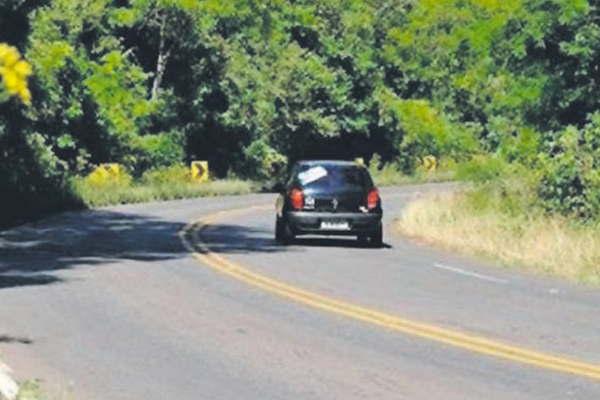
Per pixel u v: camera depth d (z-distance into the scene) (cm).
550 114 8656
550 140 8606
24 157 10712
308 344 3291
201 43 15750
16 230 7406
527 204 8138
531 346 3303
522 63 8531
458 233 7231
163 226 8044
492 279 5144
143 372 2847
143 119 14850
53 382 2702
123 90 14000
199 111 15938
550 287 4875
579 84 8375
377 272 5316
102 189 11569
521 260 5956
